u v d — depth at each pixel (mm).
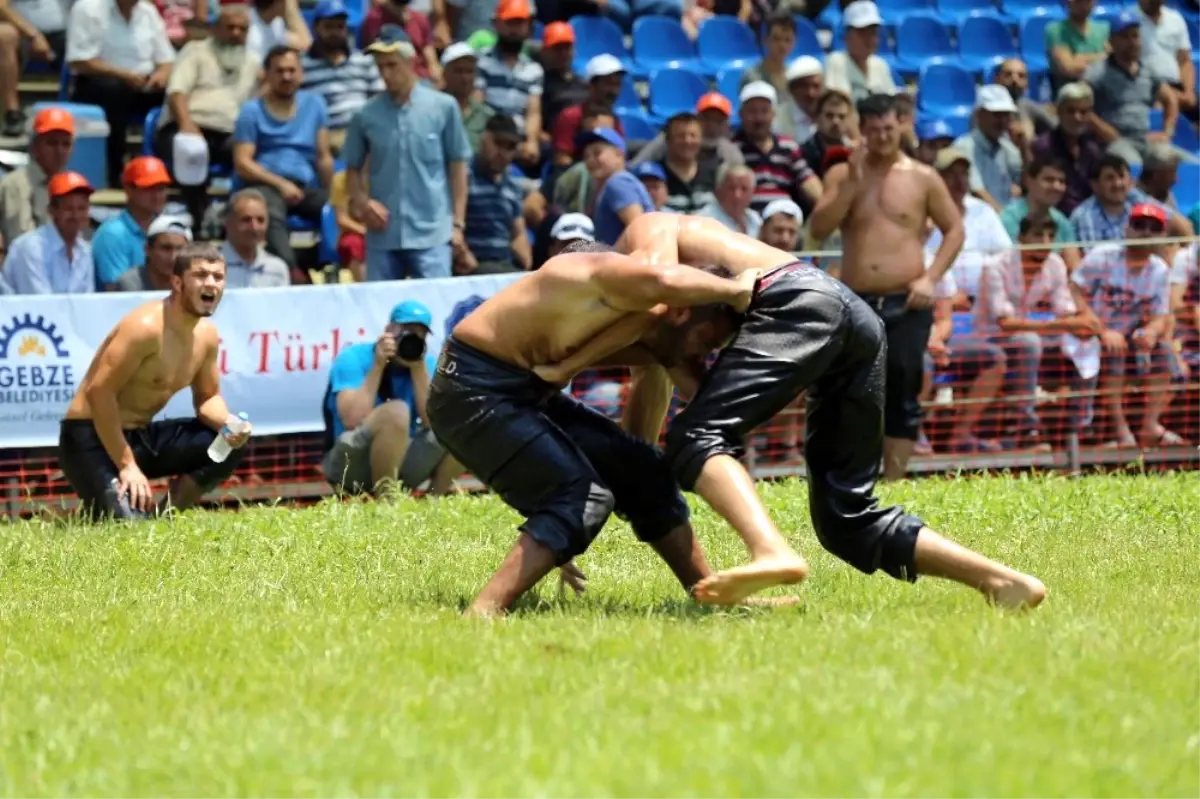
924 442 25906
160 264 24047
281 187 27984
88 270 25078
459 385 12797
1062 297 26125
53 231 24797
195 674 10242
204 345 21047
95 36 30047
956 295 25922
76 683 10227
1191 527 18578
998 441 26047
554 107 31391
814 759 7656
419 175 26422
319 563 16203
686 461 12078
